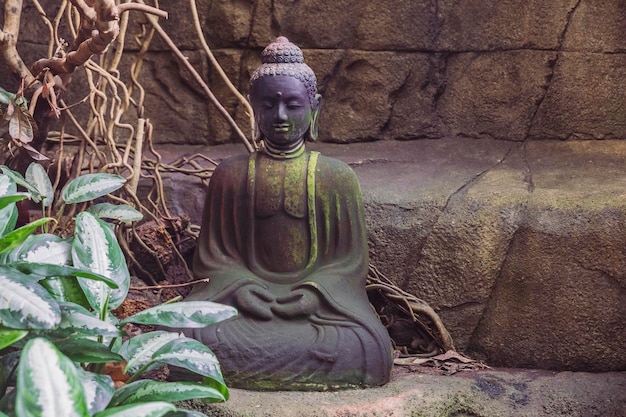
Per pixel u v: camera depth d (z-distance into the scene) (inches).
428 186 134.3
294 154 116.1
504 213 124.0
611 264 118.3
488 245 124.0
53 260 89.7
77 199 105.6
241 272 115.1
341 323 109.5
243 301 111.0
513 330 123.3
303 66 114.5
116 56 134.6
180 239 138.8
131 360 88.7
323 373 107.3
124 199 136.6
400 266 129.9
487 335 125.2
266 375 107.3
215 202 118.0
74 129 160.7
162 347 87.7
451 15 157.1
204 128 164.4
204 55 161.8
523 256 122.4
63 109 122.2
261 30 160.1
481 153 152.9
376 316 114.0
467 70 158.2
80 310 81.9
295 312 110.2
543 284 121.4
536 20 152.3
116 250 91.7
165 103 164.2
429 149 156.8
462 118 159.6
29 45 158.7
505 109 156.7
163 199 136.3
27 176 111.7
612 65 150.3
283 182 114.7
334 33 159.3
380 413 102.5
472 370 120.6
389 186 135.3
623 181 130.3
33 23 158.4
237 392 106.9
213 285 113.9
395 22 158.1
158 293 132.3
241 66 161.9
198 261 118.2
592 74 151.3
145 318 83.6
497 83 156.5
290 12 159.2
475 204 126.5
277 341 108.3
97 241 91.3
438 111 161.0
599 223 118.9
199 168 141.9
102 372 99.5
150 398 81.8
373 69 159.8
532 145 154.5
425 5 157.1
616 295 118.6
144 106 163.6
